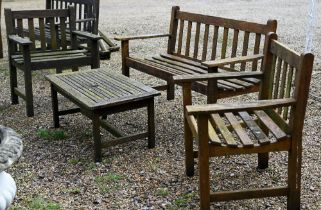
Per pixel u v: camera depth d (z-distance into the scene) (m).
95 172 4.05
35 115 5.43
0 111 5.60
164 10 12.93
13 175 4.02
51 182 3.90
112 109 4.17
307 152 4.38
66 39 6.09
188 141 3.86
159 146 4.55
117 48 8.32
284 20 11.44
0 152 2.47
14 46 5.59
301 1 14.80
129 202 3.58
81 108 4.32
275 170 4.02
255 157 4.27
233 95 4.34
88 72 5.04
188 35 5.48
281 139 3.18
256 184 3.80
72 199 3.64
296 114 3.15
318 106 5.56
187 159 3.90
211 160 4.21
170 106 5.65
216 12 12.42
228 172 4.00
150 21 11.20
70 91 4.38
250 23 4.68
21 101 5.95
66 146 4.59
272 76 3.73
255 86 4.44
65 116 5.37
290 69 3.35
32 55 5.56
